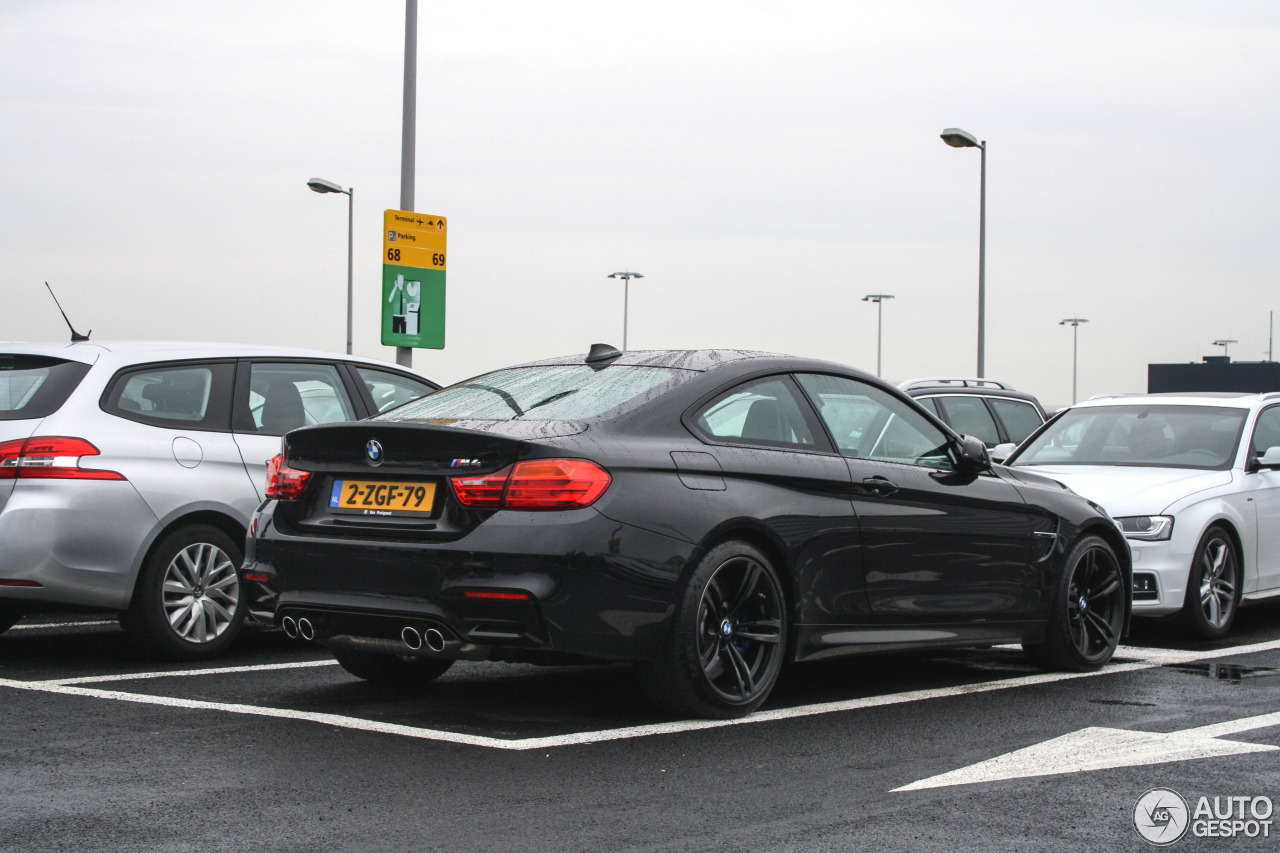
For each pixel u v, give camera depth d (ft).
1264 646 26.50
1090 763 15.67
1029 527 21.93
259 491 24.32
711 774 15.07
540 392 19.07
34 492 21.85
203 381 24.43
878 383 20.99
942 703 19.57
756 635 18.19
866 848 12.38
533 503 16.34
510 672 22.07
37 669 22.53
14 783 14.55
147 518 22.75
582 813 13.47
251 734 17.01
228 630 24.04
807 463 18.95
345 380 26.81
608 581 16.46
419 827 12.98
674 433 17.84
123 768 15.21
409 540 16.89
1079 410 33.04
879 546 19.58
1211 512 27.53
